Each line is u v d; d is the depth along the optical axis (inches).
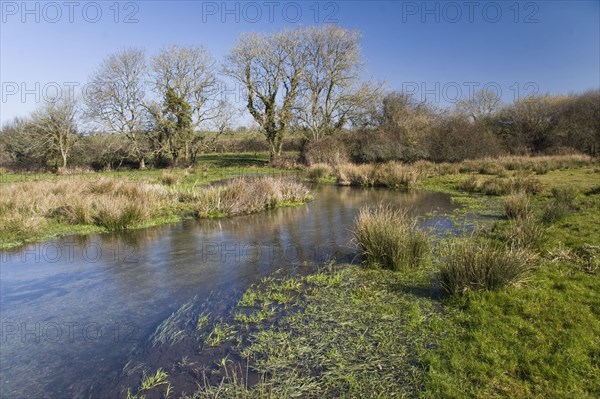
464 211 474.6
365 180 796.6
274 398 135.2
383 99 1339.8
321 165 995.3
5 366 163.6
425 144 1111.0
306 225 422.3
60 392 146.3
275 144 1379.2
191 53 1251.2
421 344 165.2
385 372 148.2
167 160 1386.6
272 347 170.2
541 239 281.6
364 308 203.8
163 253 324.5
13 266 293.7
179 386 147.2
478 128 1170.6
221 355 167.6
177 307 218.2
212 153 1701.5
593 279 212.8
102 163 1286.9
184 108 1264.8
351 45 1310.3
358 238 294.2
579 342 153.6
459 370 143.9
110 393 145.2
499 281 204.7
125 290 244.8
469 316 181.6
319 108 1368.1
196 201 528.4
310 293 229.9
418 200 583.2
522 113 1311.5
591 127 1162.6
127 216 416.8
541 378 135.9
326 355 161.9
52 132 1226.0
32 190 529.7
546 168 839.1
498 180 670.5
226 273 272.7
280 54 1306.6
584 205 414.3
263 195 536.1
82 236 382.6
